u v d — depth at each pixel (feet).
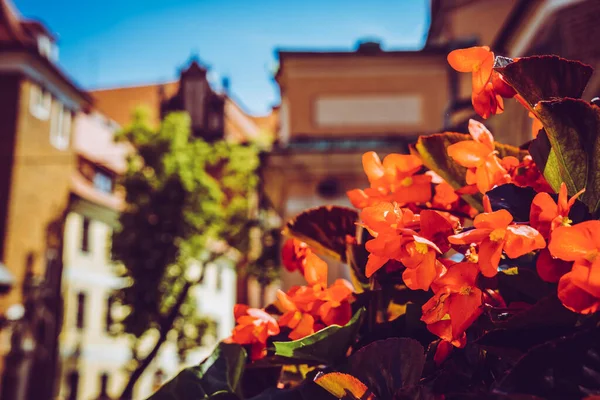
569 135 2.69
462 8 56.75
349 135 50.03
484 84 2.94
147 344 100.37
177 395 3.24
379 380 2.72
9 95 76.48
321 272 3.36
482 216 2.44
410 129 50.19
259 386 3.47
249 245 80.23
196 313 79.51
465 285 2.56
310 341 3.04
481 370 2.67
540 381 2.16
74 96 86.53
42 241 80.12
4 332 72.59
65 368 83.56
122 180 78.33
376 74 50.62
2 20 78.07
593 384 2.13
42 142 80.59
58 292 82.43
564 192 2.50
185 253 77.46
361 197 3.43
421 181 3.40
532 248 2.39
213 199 78.69
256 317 3.36
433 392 2.57
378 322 3.28
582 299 2.25
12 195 75.41
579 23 27.50
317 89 50.67
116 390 95.14
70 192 85.61
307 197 45.68
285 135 50.24
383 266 3.24
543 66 2.79
